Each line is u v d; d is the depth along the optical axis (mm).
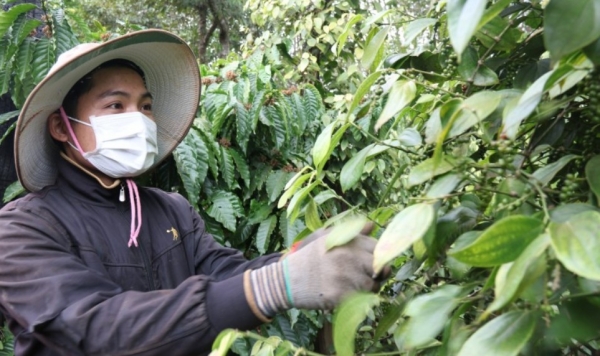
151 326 800
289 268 764
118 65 1183
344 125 826
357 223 732
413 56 926
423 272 896
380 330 744
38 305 883
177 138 1447
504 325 485
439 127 665
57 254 958
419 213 559
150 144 1188
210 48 9773
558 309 565
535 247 447
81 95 1154
